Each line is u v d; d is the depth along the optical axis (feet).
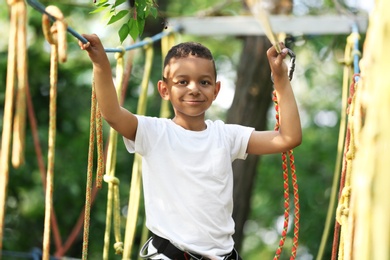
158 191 13.30
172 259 13.06
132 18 13.98
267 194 54.39
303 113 60.08
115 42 45.42
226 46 51.55
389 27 6.31
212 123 13.96
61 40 10.23
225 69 53.42
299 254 50.37
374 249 6.20
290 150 14.10
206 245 13.14
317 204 48.39
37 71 40.63
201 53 13.55
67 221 40.47
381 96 6.31
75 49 42.22
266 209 54.65
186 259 13.05
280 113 13.75
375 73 6.46
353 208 8.30
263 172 53.52
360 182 6.52
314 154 51.42
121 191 40.75
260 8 9.91
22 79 9.50
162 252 13.14
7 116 9.73
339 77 56.03
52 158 11.80
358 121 10.56
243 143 13.87
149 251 13.34
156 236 13.29
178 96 13.46
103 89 12.32
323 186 48.91
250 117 30.27
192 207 13.15
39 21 40.06
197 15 29.81
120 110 12.82
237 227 30.76
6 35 40.22
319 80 59.31
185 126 13.66
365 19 24.30
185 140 13.46
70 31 11.42
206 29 25.76
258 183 53.83
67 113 40.88
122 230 41.06
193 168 13.29
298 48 37.19
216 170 13.35
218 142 13.60
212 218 13.20
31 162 39.29
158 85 13.94
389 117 6.26
